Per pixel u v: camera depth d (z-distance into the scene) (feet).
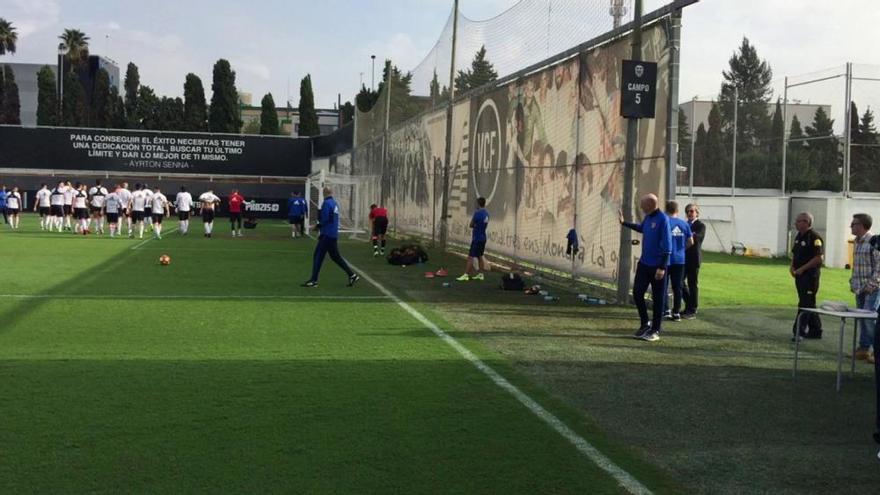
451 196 80.18
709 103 116.37
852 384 25.00
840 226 81.10
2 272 50.78
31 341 28.73
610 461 17.01
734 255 92.84
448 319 35.91
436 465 16.55
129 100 235.61
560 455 17.34
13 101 227.20
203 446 17.42
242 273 53.57
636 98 39.32
